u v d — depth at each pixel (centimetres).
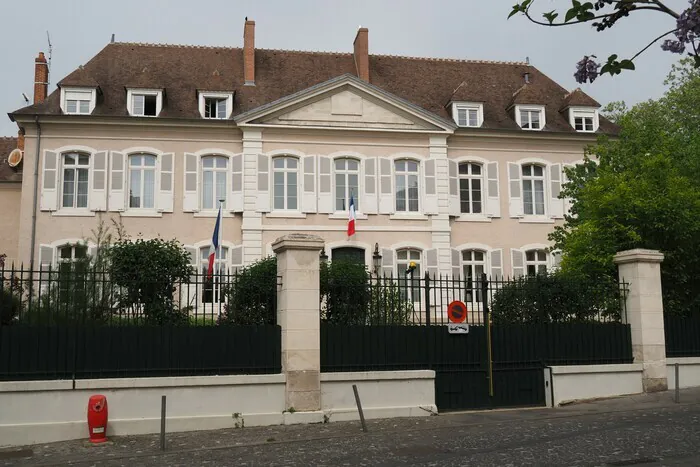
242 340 1213
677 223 1611
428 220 2756
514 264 2830
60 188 2555
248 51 2902
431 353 1341
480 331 1393
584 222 1809
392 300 1353
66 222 2531
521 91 2981
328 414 1225
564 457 893
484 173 2867
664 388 1502
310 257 1247
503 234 2842
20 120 2527
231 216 2644
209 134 2662
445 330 1362
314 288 1241
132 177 2627
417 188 2791
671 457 880
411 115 2769
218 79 2755
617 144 2058
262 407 1198
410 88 3088
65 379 1109
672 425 1112
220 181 2673
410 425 1190
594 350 1480
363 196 2719
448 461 888
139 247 1245
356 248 2712
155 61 2925
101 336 1140
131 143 2611
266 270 1314
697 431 1052
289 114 2688
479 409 1364
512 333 1419
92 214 2545
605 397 1450
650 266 1528
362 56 2988
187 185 2623
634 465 844
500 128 2858
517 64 3362
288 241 1230
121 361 1144
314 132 2706
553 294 1473
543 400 1420
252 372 1211
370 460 907
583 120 2997
